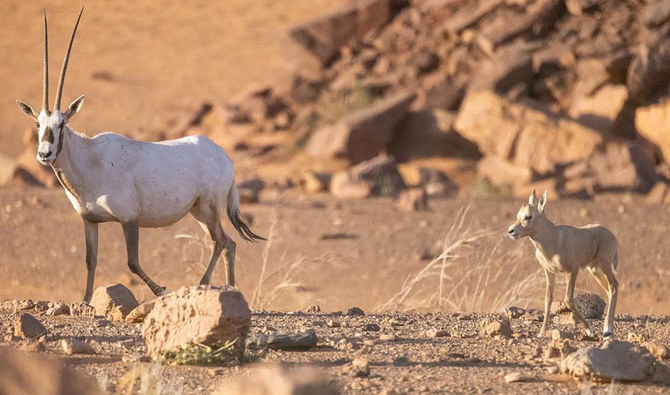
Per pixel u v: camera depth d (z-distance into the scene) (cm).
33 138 9419
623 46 9594
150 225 2845
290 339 2034
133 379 1541
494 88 9388
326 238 5684
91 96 13788
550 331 2298
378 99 10231
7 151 11056
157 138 11562
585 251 2223
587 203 7144
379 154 9450
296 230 5934
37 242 5475
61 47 16075
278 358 1923
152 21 17375
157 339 1842
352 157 9362
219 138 10919
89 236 2795
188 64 15338
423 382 1697
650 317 2759
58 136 2562
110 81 14412
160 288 2777
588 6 10100
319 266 4928
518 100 9131
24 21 17262
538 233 2170
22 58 15562
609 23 9900
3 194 7256
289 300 3994
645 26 9494
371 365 1867
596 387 1684
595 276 2373
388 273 4744
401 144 9550
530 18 10150
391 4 11638
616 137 8762
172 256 5050
